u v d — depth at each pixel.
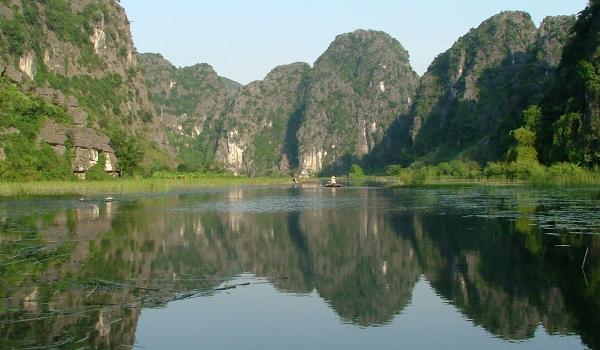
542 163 93.50
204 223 39.59
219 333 15.85
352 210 48.69
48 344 14.70
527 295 18.73
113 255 26.72
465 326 16.14
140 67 185.75
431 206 49.62
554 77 114.81
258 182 136.50
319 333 15.90
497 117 152.38
